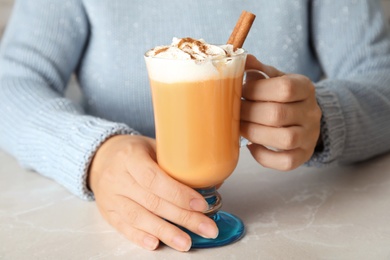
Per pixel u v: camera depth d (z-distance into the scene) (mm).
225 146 461
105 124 580
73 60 806
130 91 783
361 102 663
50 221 524
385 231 479
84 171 552
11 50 786
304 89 504
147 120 802
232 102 456
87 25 792
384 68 776
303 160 525
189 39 452
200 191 485
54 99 686
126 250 463
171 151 460
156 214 470
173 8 766
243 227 490
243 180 610
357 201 543
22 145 652
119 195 493
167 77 439
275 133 493
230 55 442
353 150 623
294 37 801
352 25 802
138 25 766
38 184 625
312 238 470
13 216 540
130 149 508
